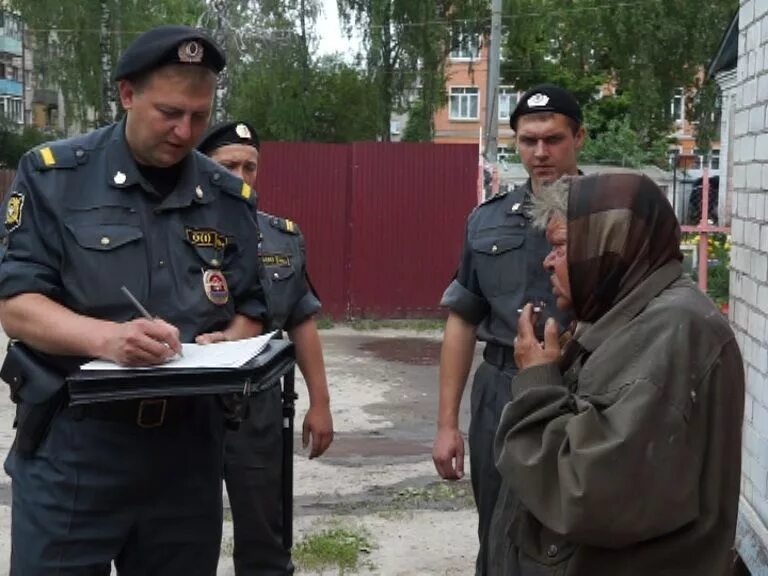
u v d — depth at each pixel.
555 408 2.01
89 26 28.34
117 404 2.35
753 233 4.22
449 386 3.54
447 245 12.20
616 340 1.98
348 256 12.27
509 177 14.66
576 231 2.06
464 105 46.41
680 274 2.06
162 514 2.45
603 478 1.85
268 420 3.55
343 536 4.92
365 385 8.83
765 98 4.07
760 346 4.07
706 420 1.94
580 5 28.70
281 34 27.06
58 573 2.39
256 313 2.61
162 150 2.35
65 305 2.38
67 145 2.43
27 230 2.36
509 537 2.16
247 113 27.98
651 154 29.19
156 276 2.40
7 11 29.84
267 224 3.70
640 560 1.96
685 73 28.53
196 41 2.29
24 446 2.42
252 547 3.62
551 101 3.32
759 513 4.02
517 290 3.29
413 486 5.89
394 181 12.16
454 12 30.25
